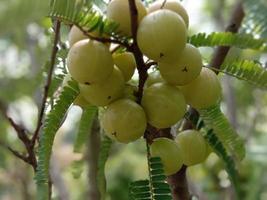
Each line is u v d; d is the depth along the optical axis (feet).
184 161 1.34
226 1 3.57
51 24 1.51
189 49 1.13
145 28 1.08
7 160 3.50
